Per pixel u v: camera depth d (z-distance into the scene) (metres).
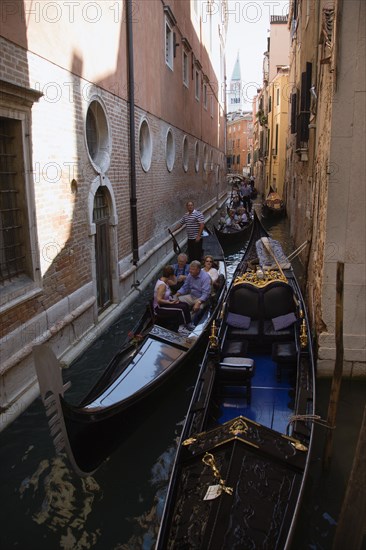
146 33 10.73
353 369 6.00
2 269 5.34
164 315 6.86
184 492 3.36
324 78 6.57
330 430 4.39
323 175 6.24
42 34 5.71
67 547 3.80
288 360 5.31
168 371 5.48
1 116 4.96
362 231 5.75
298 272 11.67
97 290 7.96
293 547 3.79
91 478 4.54
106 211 8.34
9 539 3.86
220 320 6.24
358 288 5.84
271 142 28.45
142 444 5.12
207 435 3.73
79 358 6.62
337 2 5.25
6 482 4.42
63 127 6.34
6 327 5.13
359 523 3.06
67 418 3.77
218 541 2.89
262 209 27.03
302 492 3.33
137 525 4.04
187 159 17.34
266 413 4.88
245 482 3.25
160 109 12.40
